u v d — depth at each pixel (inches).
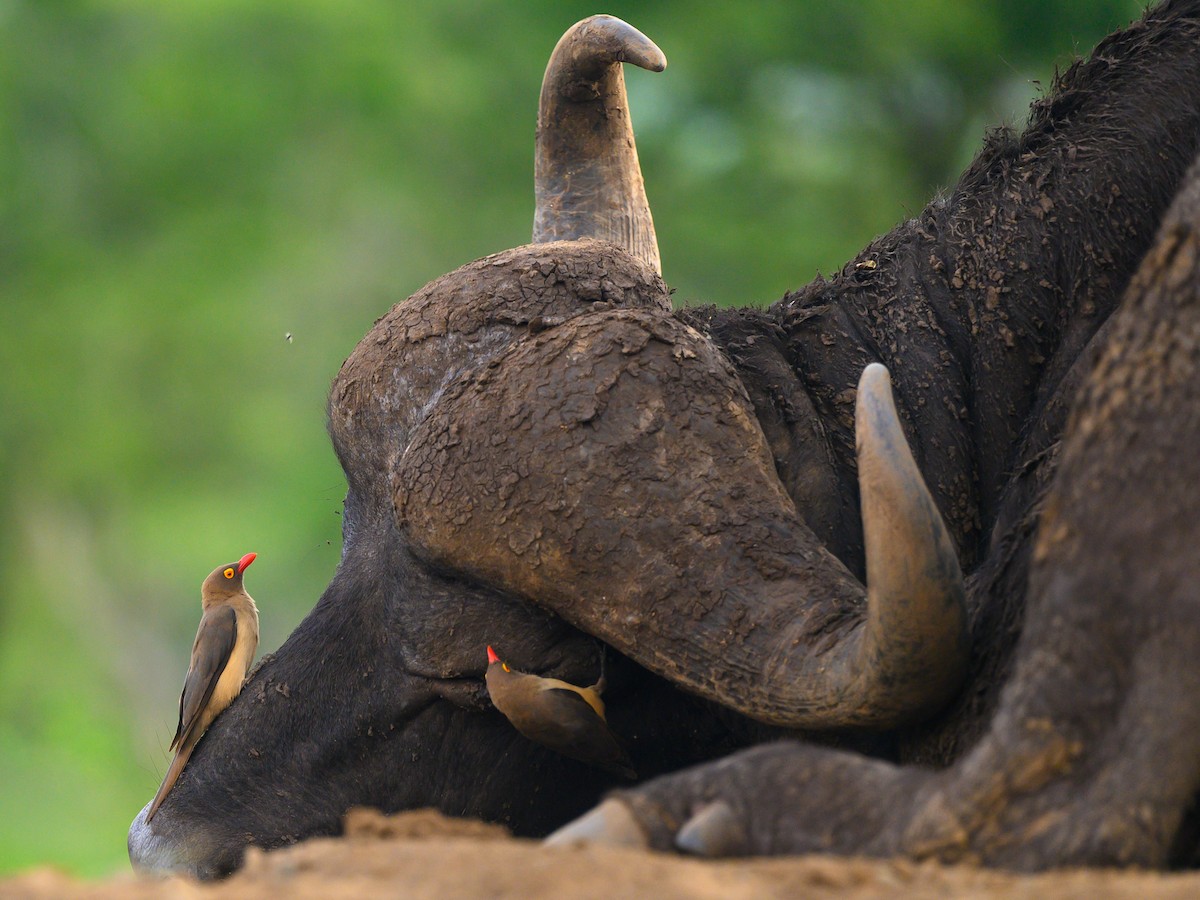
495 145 4247.0
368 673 729.0
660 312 687.1
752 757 548.4
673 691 711.7
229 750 742.5
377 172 4298.7
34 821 3472.0
